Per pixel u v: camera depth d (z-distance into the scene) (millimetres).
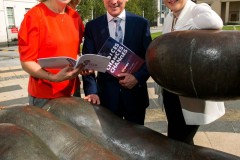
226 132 4512
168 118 2967
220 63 1729
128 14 2916
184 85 1852
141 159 2230
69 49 2785
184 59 1796
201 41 1775
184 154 2174
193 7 2451
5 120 2123
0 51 18797
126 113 3045
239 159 2105
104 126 2422
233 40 1762
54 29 2703
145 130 2424
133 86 2861
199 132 4516
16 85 8273
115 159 1860
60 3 2689
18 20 30000
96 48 2936
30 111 2131
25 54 2641
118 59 2762
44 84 2852
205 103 2639
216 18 2115
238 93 1823
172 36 1903
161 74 1933
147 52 2049
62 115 2414
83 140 1991
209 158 2092
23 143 1621
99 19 2943
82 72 2740
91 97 2789
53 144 1940
